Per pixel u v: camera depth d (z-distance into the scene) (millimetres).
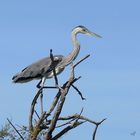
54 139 16969
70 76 17172
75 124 17000
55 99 17172
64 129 16969
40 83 22672
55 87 17500
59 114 16688
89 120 17109
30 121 17594
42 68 22406
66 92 16922
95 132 17359
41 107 18828
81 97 17969
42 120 17000
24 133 17688
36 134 17141
